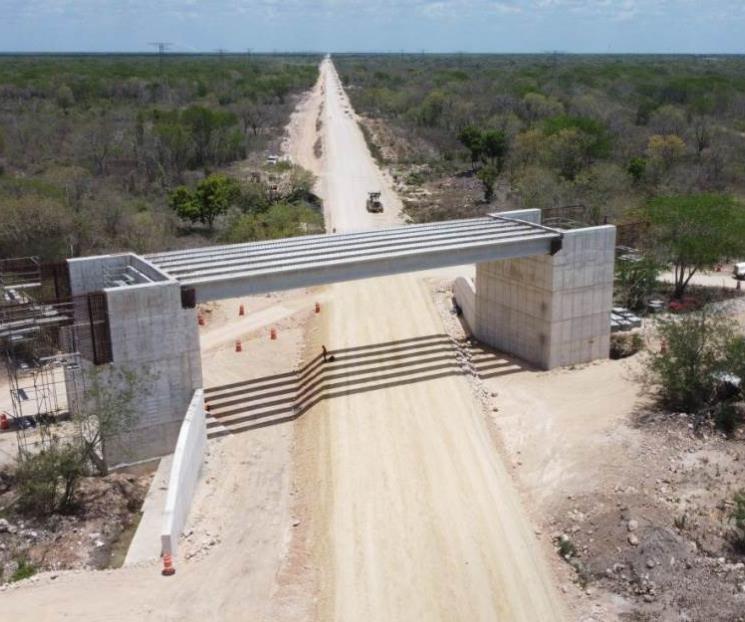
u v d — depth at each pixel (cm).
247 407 3266
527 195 6122
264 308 4453
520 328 3703
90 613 2028
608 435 2873
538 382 3441
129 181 7644
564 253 3447
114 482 2698
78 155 8525
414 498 2539
